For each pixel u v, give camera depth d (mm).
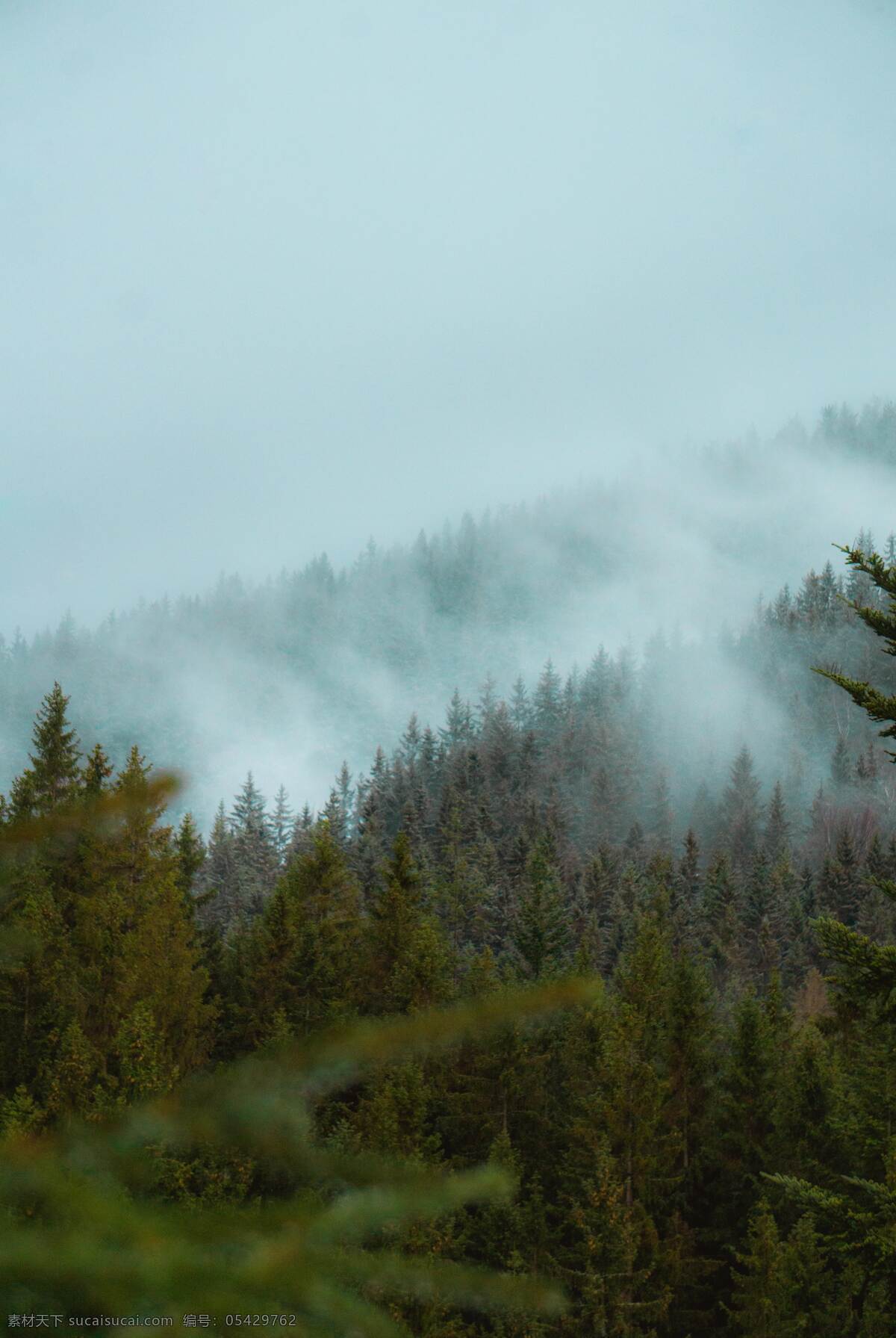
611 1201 23875
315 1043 969
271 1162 902
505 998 1017
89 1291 773
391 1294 881
